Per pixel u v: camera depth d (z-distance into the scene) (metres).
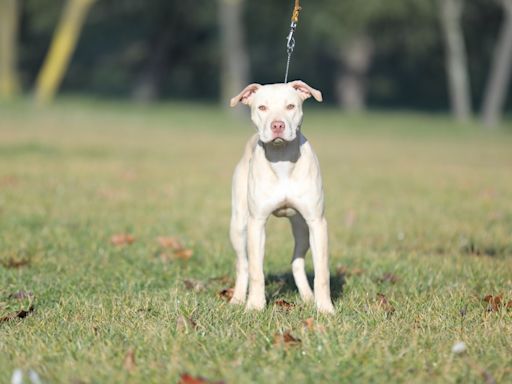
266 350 6.12
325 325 6.77
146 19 63.53
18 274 9.46
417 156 28.62
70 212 14.11
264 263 10.41
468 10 58.44
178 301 7.73
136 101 63.34
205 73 72.69
